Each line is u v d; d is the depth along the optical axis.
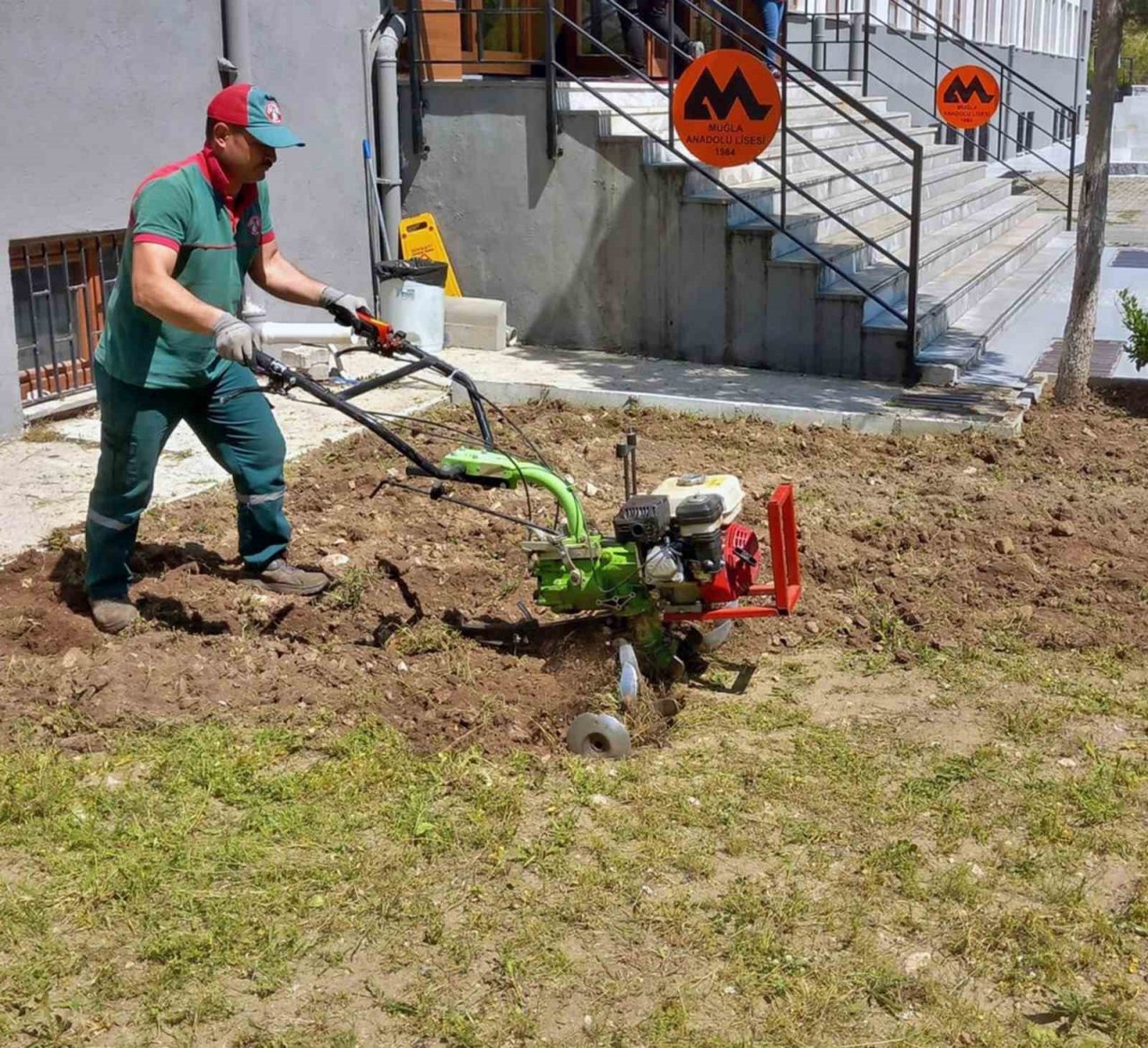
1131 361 10.30
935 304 10.45
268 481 5.63
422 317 10.34
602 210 10.43
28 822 4.07
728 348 10.22
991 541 6.48
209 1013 3.28
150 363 5.19
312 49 9.99
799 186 11.05
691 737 4.70
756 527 6.59
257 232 5.43
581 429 8.38
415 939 3.57
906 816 4.17
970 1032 3.26
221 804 4.21
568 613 5.18
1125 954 3.56
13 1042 3.19
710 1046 3.19
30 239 8.19
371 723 4.66
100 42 8.37
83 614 5.55
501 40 12.46
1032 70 27.70
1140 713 4.88
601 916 3.68
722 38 14.81
